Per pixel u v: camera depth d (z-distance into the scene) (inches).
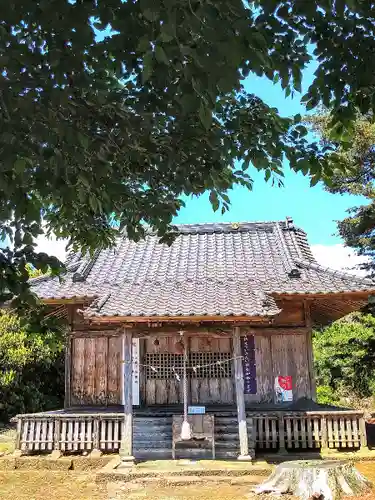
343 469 323.0
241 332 444.1
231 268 554.9
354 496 308.3
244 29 99.4
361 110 156.0
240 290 481.1
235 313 409.4
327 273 506.3
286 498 311.1
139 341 520.7
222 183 196.1
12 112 115.3
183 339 433.7
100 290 506.6
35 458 432.1
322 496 306.2
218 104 181.8
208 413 460.8
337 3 122.7
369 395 833.5
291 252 574.2
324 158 183.6
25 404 747.4
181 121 166.1
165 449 452.1
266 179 201.5
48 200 188.7
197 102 111.0
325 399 836.0
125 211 204.1
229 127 181.5
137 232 211.9
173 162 176.4
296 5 129.2
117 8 117.7
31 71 116.7
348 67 151.5
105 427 453.4
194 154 177.2
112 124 153.3
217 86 106.7
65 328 525.7
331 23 144.7
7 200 133.8
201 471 379.9
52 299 484.1
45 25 116.6
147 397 509.4
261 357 506.6
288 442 447.5
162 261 588.7
